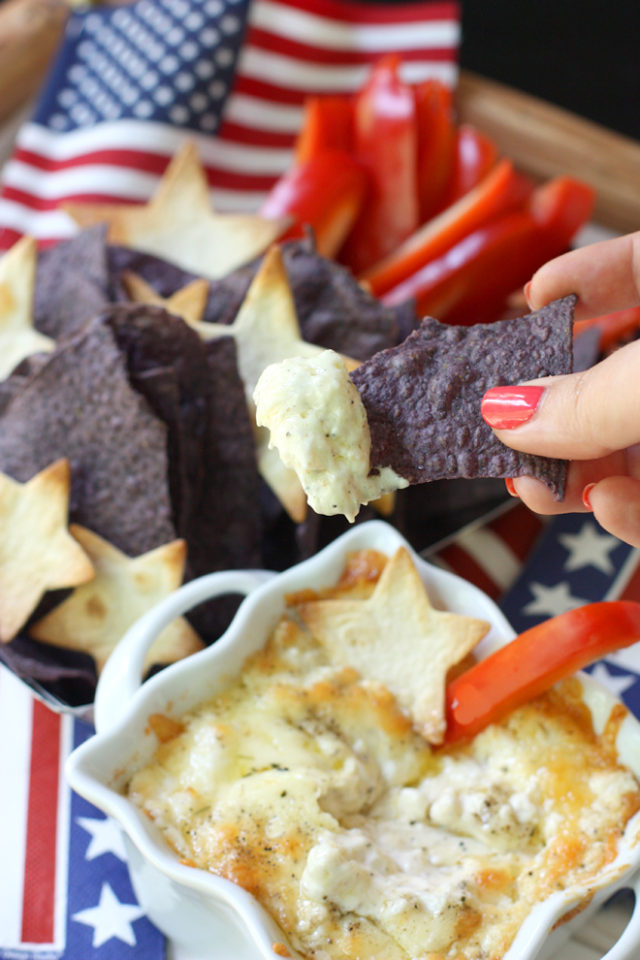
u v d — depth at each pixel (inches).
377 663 15.4
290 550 17.3
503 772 14.8
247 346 17.0
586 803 14.4
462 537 19.3
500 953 13.4
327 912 13.6
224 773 14.4
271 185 23.6
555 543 19.1
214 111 23.1
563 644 14.4
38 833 16.1
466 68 28.8
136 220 19.1
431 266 20.4
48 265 18.5
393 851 14.3
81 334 16.2
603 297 15.4
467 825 14.4
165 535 16.1
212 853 13.9
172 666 14.7
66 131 23.2
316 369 12.8
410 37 24.4
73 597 16.1
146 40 23.4
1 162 24.2
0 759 16.7
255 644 15.3
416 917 13.6
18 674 15.8
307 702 14.9
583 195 20.6
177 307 17.3
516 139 23.5
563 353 12.9
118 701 14.7
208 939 14.5
